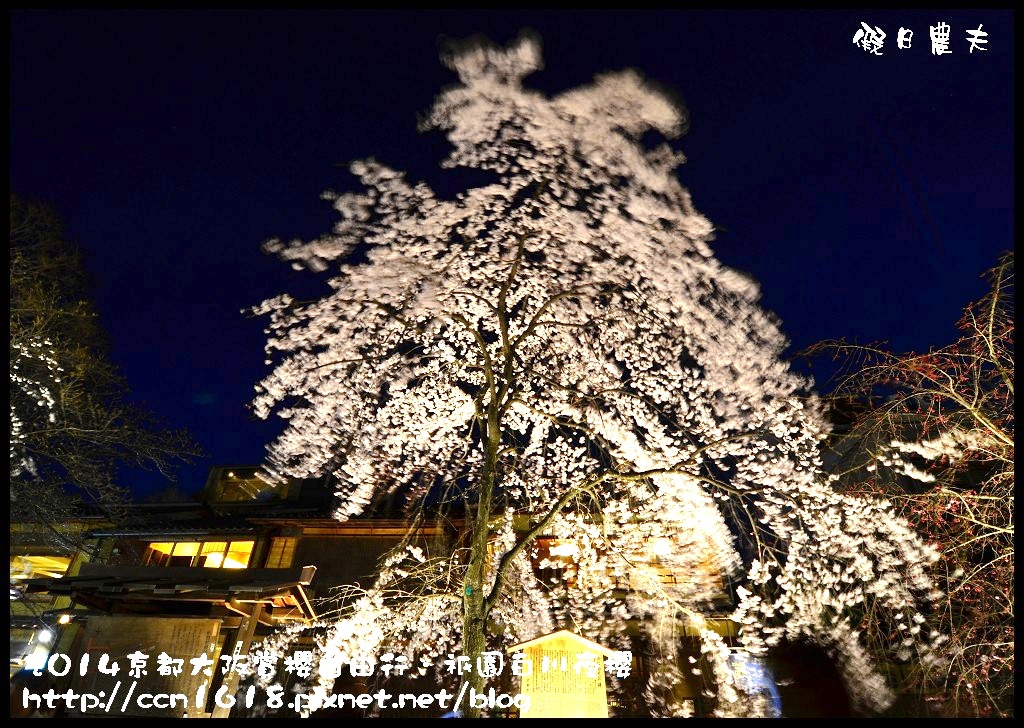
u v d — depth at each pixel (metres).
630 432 13.61
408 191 12.70
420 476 14.30
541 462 14.34
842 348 10.26
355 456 15.20
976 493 10.20
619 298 13.08
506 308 11.40
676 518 15.06
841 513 12.09
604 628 15.70
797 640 15.39
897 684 13.66
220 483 22.27
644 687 14.94
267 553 17.83
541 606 15.75
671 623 15.66
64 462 14.23
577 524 13.93
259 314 13.16
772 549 10.26
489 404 10.78
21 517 14.48
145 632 9.80
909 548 11.05
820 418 12.69
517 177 12.70
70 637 16.53
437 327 13.36
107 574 10.67
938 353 9.65
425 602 12.09
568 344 13.87
